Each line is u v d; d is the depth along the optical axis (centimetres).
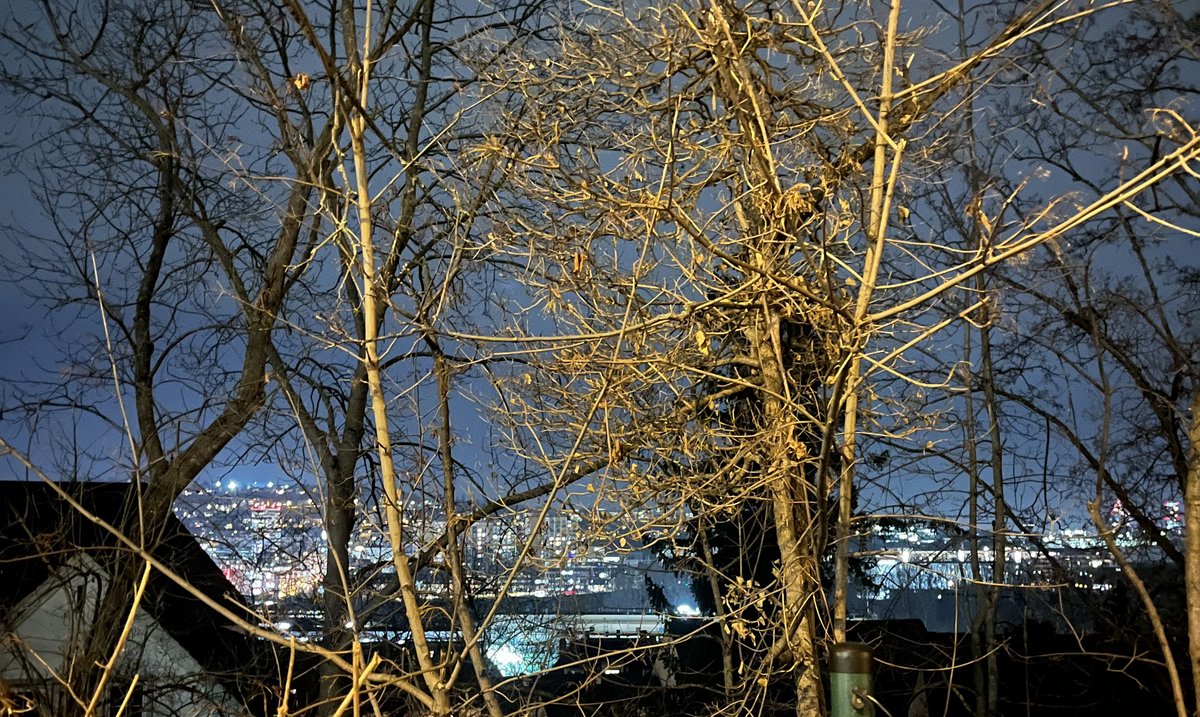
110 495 1129
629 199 671
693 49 743
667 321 664
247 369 1170
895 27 577
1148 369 1151
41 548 972
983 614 1287
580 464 775
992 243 503
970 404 1124
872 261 544
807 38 720
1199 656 818
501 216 773
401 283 838
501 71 805
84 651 923
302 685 1240
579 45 818
